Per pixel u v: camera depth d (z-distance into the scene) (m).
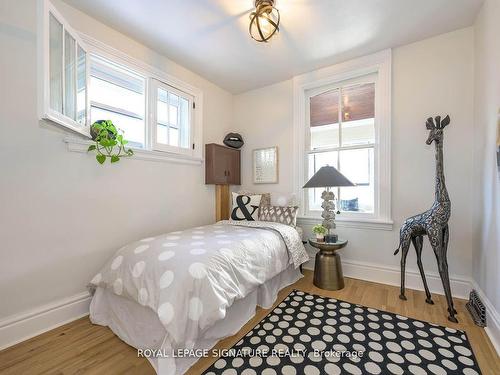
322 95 2.91
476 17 1.96
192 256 1.46
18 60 1.55
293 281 2.47
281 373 1.24
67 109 1.65
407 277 2.32
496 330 1.46
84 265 1.88
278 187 3.14
